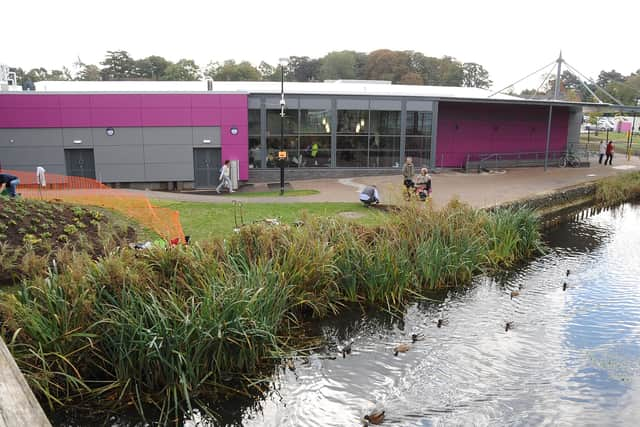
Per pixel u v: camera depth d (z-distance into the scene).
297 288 9.30
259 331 7.36
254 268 8.47
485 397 6.89
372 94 26.30
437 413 6.53
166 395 6.67
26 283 7.29
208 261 8.38
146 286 7.39
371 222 13.82
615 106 27.44
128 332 6.74
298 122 25.97
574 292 11.06
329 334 8.81
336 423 6.36
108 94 23.27
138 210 13.90
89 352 6.89
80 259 7.77
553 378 7.39
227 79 95.56
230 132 24.44
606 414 6.51
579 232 16.97
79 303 6.84
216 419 6.40
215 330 6.93
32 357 6.42
